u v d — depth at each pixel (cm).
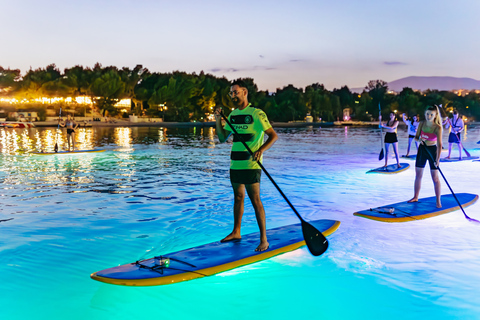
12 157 1536
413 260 430
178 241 492
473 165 1253
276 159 1461
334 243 485
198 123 8512
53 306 333
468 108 15875
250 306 334
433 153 653
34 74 11469
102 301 342
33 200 728
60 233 522
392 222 580
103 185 893
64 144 2375
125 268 388
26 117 8075
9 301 340
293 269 407
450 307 329
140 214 624
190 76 11469
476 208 664
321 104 12300
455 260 430
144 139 2983
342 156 1580
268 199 742
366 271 401
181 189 841
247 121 439
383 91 14425
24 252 451
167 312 325
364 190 833
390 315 318
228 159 1486
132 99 10144
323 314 321
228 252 432
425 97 14450
